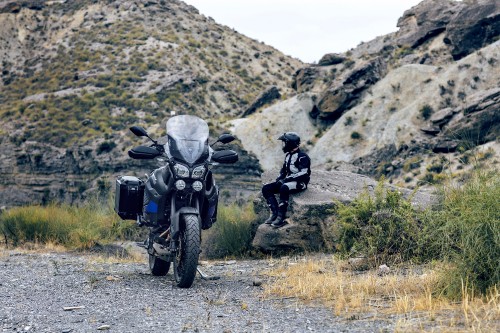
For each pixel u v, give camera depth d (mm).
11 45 168875
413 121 87062
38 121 108625
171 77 130000
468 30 97562
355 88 99500
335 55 121875
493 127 72438
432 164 72188
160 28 161500
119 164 92250
